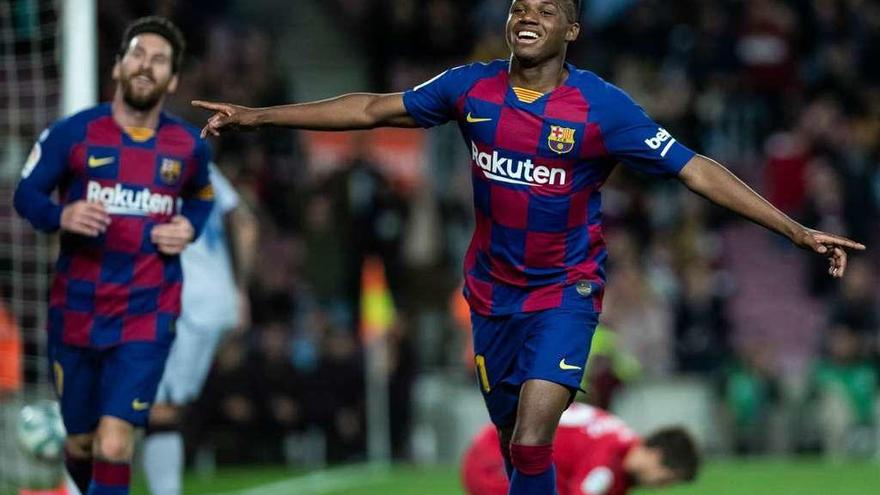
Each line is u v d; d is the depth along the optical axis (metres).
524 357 15.17
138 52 16.89
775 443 38.91
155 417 20.39
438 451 37.88
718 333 41.44
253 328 37.31
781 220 14.42
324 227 39.50
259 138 42.28
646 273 41.66
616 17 53.78
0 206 27.14
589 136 14.69
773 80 50.16
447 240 42.47
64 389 17.45
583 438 18.77
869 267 46.19
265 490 29.23
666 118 48.00
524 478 14.77
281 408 35.44
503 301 15.28
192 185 17.69
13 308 25.03
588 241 15.16
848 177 46.75
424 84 15.20
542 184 14.82
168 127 17.34
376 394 36.53
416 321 39.78
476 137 14.94
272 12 52.00
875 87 51.88
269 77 43.31
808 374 40.97
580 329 14.97
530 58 14.59
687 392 39.00
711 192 14.59
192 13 44.41
